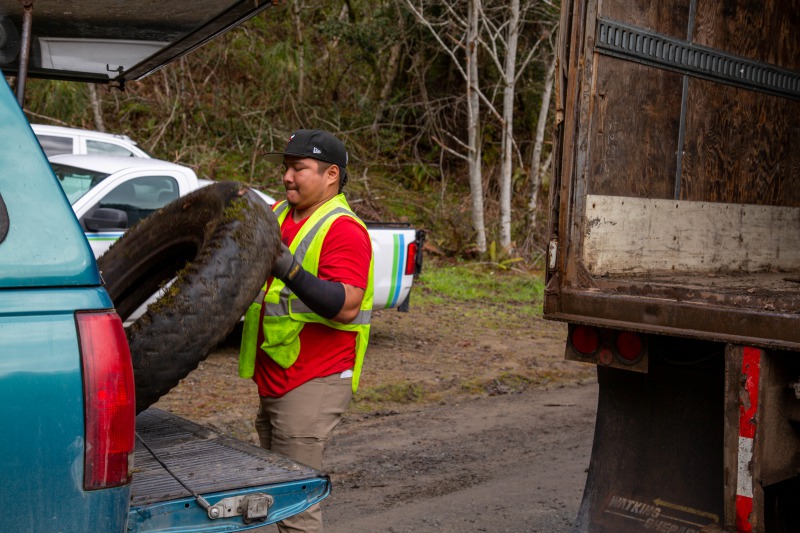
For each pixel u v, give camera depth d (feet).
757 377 9.60
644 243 13.38
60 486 6.46
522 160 65.98
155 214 10.70
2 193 6.55
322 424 10.64
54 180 6.82
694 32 14.15
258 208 8.97
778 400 9.79
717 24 14.67
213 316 8.23
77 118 51.03
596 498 12.15
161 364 8.02
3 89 6.80
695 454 11.48
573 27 12.05
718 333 10.14
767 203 16.30
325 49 64.85
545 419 22.79
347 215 10.63
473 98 51.83
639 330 10.84
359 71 65.46
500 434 21.17
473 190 51.80
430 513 15.62
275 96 60.34
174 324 8.09
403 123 64.90
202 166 51.78
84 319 6.65
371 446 19.77
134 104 55.11
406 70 63.93
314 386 10.57
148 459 8.87
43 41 12.42
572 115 11.98
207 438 9.79
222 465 8.66
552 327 36.32
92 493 6.58
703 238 14.61
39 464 6.37
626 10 12.78
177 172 25.11
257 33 64.39
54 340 6.49
